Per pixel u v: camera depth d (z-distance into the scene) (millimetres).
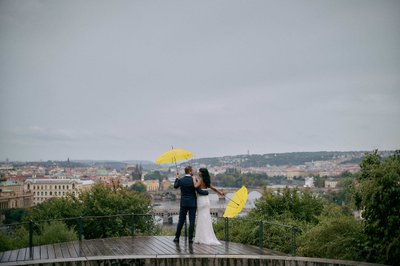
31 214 26375
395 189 11695
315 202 19406
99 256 13008
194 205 15086
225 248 14391
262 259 12703
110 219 24203
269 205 19344
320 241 13430
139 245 15008
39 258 12875
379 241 12039
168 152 14961
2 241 15961
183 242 15609
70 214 25219
